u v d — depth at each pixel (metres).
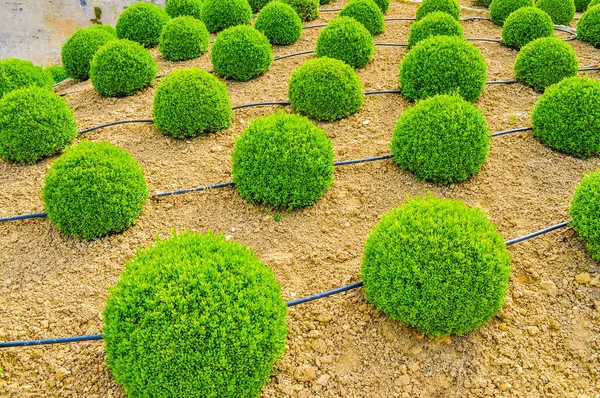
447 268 1.42
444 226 1.49
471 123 2.08
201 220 2.04
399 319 1.53
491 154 2.34
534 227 1.93
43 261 1.86
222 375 1.26
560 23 3.98
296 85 2.61
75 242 1.94
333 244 1.91
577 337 1.55
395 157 2.23
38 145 2.37
